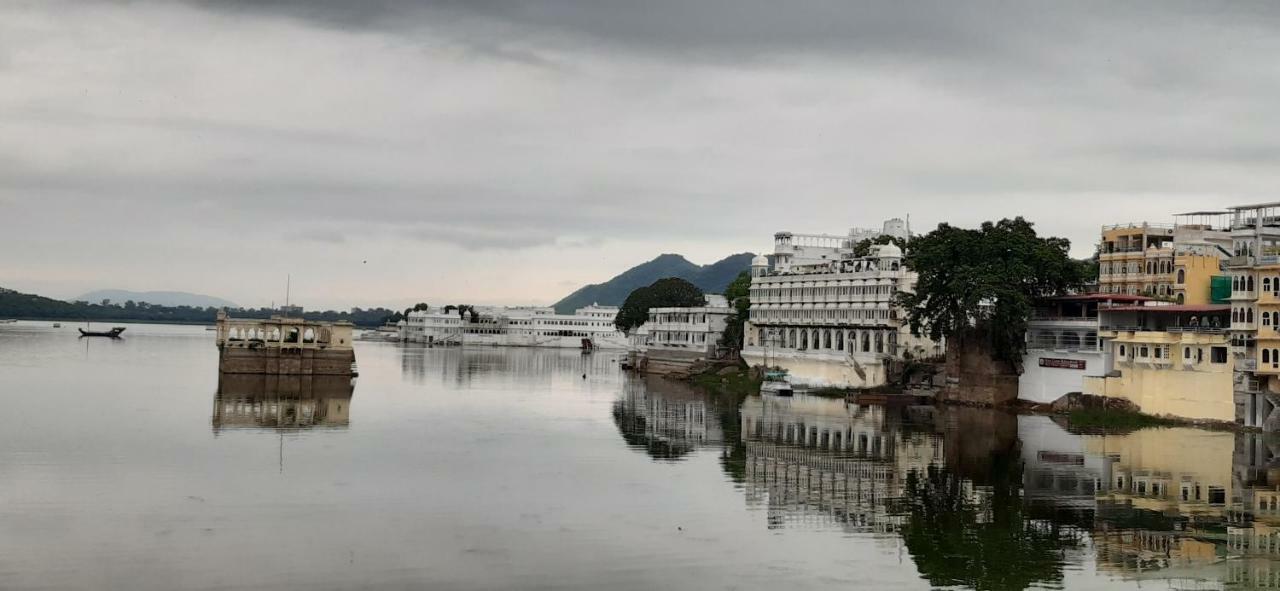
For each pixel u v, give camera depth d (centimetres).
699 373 18912
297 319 17712
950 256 13250
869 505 7131
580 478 7900
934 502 7256
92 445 8719
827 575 5528
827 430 11012
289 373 16975
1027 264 12938
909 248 15875
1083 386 12325
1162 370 11406
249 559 5538
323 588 5138
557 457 8838
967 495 7494
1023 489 7712
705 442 9994
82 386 14125
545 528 6322
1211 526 6606
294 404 12556
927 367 15062
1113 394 11962
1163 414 11375
